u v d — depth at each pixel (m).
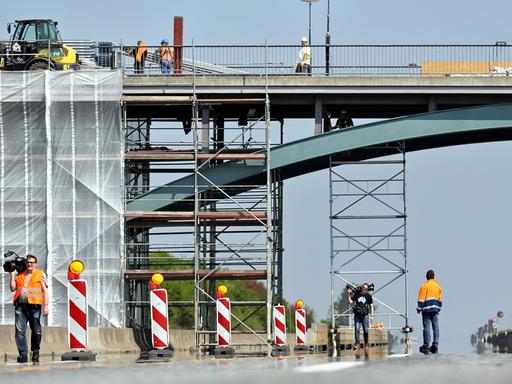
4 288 141.00
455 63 143.88
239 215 142.75
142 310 157.12
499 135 148.25
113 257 142.25
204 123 146.38
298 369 45.31
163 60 146.38
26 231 142.50
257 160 144.25
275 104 146.50
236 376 38.78
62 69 148.25
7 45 148.12
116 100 141.88
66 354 70.94
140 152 144.50
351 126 146.62
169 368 49.94
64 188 143.00
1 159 142.88
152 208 144.88
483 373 39.53
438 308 85.31
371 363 53.62
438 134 141.88
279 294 154.25
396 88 143.25
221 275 142.38
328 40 146.50
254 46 143.50
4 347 73.62
